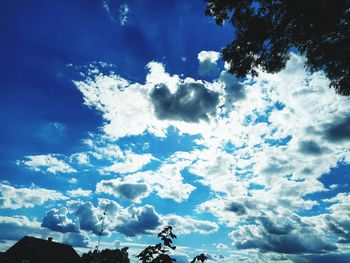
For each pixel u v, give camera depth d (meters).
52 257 43.34
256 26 10.09
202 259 6.15
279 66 11.14
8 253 41.97
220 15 11.20
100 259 39.12
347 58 9.25
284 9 9.62
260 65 11.32
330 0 8.45
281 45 10.51
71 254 46.62
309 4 8.75
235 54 11.00
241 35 10.98
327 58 9.74
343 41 9.04
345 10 8.65
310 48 9.98
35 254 42.12
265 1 10.23
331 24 8.76
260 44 10.49
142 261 6.20
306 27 9.34
